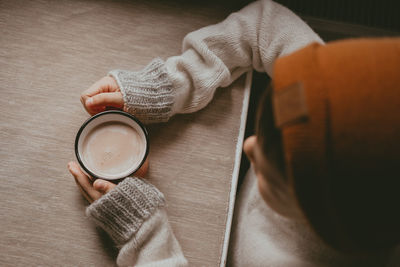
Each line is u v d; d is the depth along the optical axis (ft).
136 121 1.93
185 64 2.15
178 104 2.16
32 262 1.97
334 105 0.88
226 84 2.29
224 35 2.23
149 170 2.15
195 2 2.55
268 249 1.82
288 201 1.23
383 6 2.89
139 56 2.39
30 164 2.10
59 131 2.17
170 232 1.96
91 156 1.92
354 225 1.00
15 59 2.27
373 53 0.90
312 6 2.87
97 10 2.44
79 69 2.31
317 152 0.91
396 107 0.85
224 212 2.13
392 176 0.88
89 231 2.03
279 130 1.03
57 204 2.06
